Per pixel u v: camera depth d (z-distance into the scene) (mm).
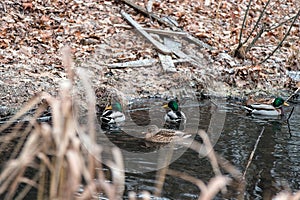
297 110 12008
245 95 13227
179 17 16594
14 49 13414
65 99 3406
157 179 6840
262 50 15836
